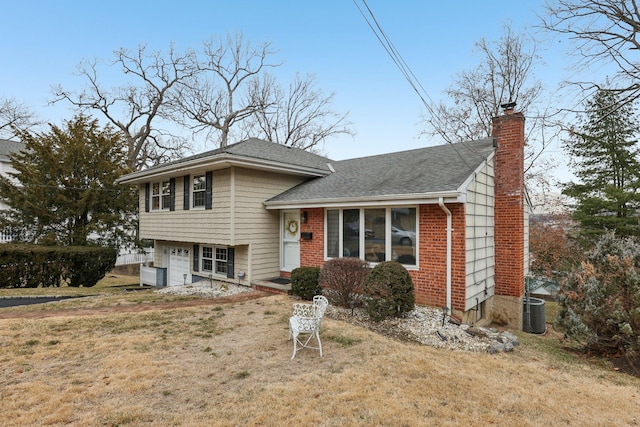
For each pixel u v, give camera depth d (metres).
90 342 5.57
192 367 4.57
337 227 9.52
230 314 7.33
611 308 5.90
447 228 7.48
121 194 16.58
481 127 20.69
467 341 6.05
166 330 6.23
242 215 10.27
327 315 7.14
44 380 4.18
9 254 12.12
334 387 4.03
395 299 6.65
